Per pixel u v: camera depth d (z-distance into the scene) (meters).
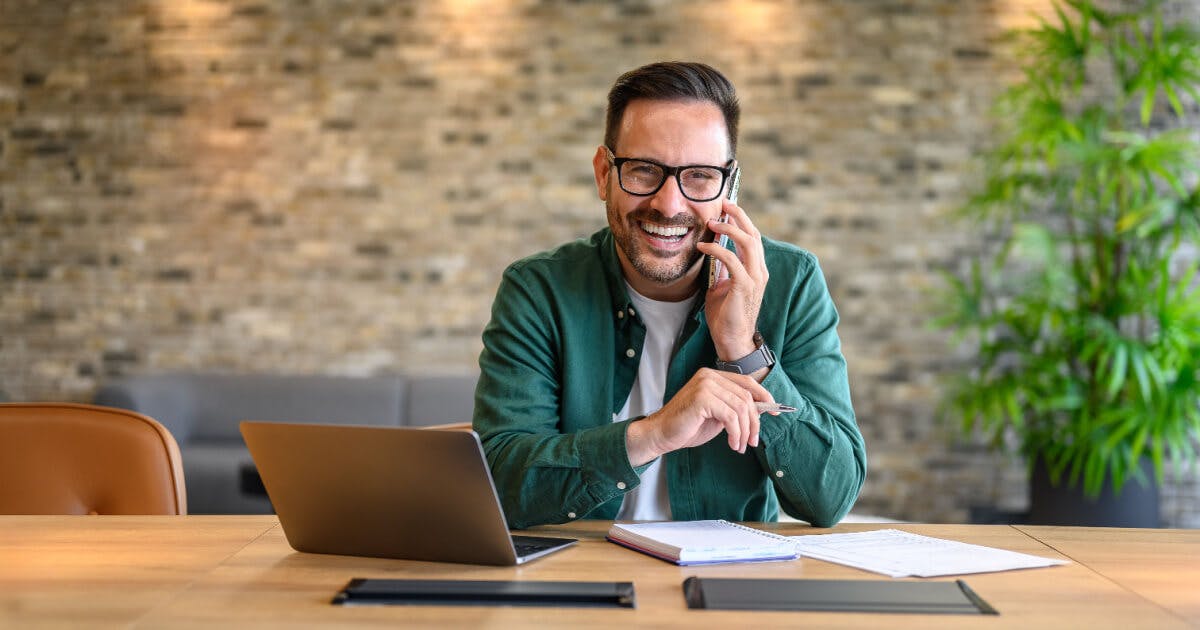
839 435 1.72
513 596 1.14
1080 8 4.61
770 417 1.67
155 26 5.54
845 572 1.28
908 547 1.43
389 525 1.33
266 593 1.18
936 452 5.36
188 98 5.54
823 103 5.38
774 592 1.17
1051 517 4.66
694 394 1.50
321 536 1.38
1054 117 4.54
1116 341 4.28
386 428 1.27
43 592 1.18
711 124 1.68
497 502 1.26
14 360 5.60
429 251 5.54
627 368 1.86
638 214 1.69
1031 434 4.75
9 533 1.52
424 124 5.51
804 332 1.86
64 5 5.55
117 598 1.16
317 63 5.52
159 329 5.58
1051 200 5.29
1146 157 4.34
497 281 5.51
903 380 5.37
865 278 5.38
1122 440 4.47
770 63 5.39
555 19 5.47
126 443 1.88
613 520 1.73
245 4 5.53
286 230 5.55
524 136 5.50
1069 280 4.71
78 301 5.59
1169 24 5.19
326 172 5.54
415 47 5.50
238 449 4.92
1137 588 1.22
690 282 1.80
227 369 5.56
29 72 5.56
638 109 1.69
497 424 1.77
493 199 5.51
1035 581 1.25
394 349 5.55
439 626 1.05
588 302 1.85
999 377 5.27
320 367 5.56
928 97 5.36
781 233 5.40
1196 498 5.24
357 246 5.54
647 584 1.22
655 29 5.43
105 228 5.57
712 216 1.70
